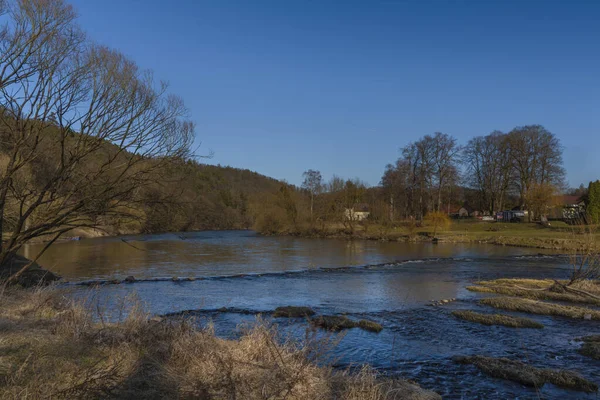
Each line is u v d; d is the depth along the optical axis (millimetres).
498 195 64750
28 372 5090
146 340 7273
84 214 11578
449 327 12133
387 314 13883
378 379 7500
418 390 7137
